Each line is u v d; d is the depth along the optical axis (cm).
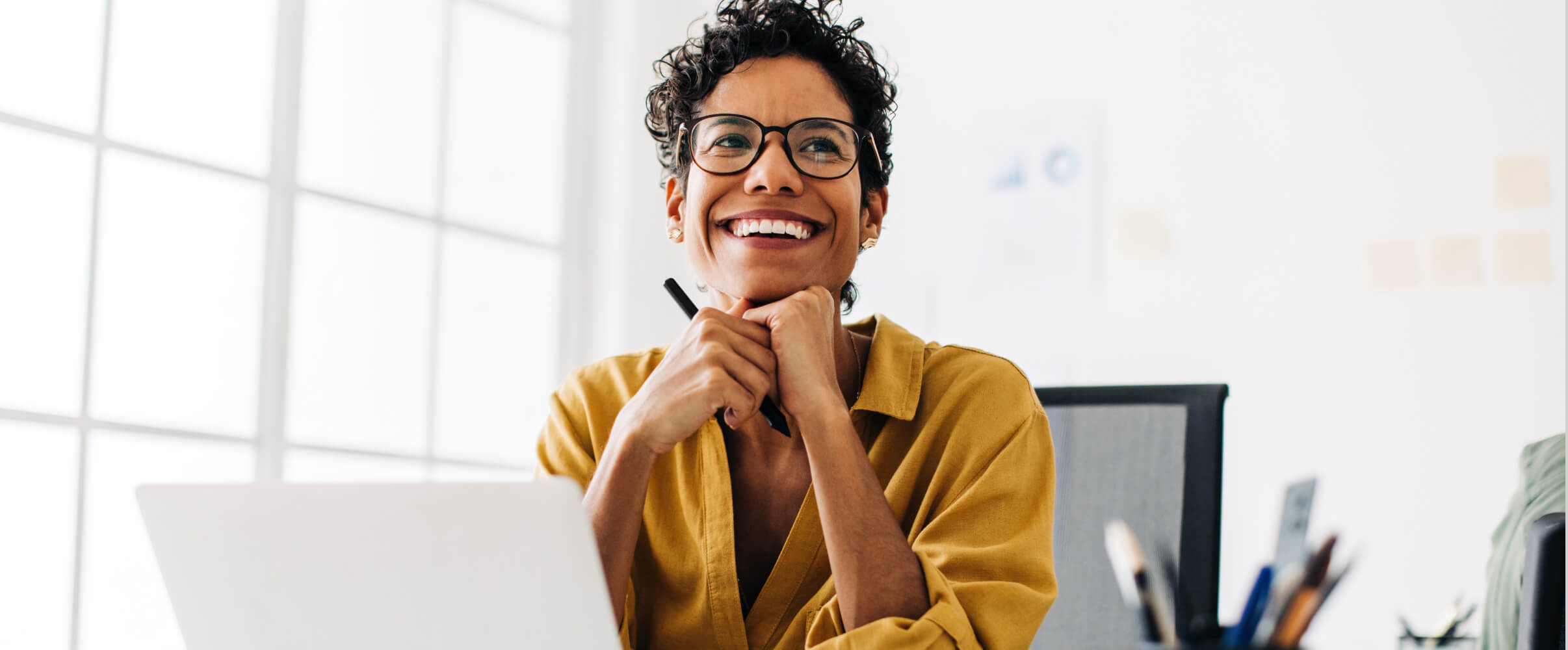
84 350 233
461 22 313
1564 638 94
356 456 280
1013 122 326
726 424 115
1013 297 320
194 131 254
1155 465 151
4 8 225
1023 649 102
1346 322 284
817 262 112
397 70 297
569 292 335
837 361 117
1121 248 309
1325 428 283
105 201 238
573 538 72
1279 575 56
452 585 75
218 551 80
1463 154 275
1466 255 272
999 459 109
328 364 279
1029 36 327
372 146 291
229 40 261
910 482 112
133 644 233
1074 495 155
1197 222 302
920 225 336
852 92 117
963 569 103
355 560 76
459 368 307
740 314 112
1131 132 312
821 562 107
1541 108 268
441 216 305
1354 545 276
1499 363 266
